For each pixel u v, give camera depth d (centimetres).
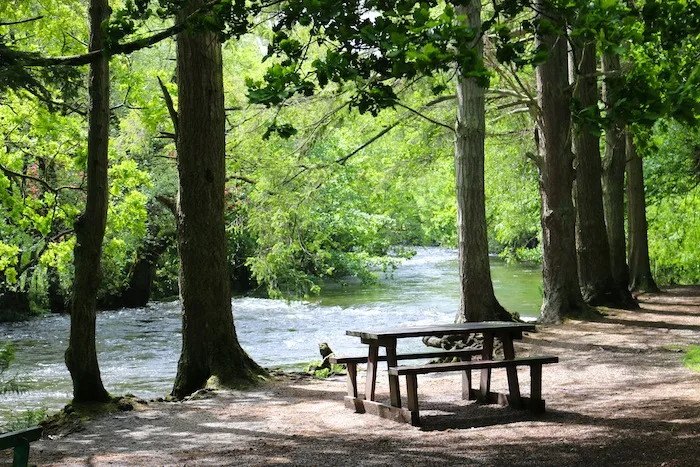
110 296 3094
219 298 1300
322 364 1429
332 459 763
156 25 2341
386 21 580
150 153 2845
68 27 1836
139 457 807
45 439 916
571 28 587
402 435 860
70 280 2597
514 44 603
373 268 4444
